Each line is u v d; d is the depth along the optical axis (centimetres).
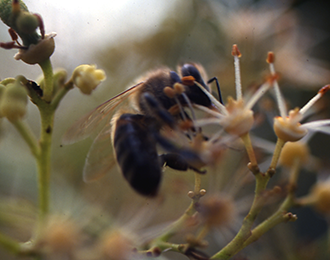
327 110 10
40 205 7
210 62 11
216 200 7
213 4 11
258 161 8
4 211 7
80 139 8
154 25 11
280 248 9
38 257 7
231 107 7
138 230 7
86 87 7
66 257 7
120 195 9
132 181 7
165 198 8
